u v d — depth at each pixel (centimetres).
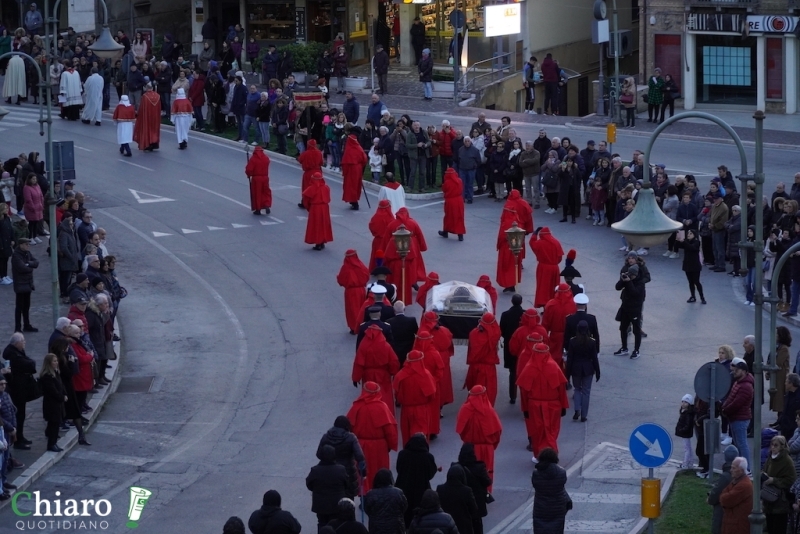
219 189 4369
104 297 2720
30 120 5291
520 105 6141
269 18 6675
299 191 4359
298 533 1694
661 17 5691
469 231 3906
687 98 5688
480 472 1898
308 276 3512
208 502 2192
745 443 2255
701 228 3531
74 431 2484
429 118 5409
